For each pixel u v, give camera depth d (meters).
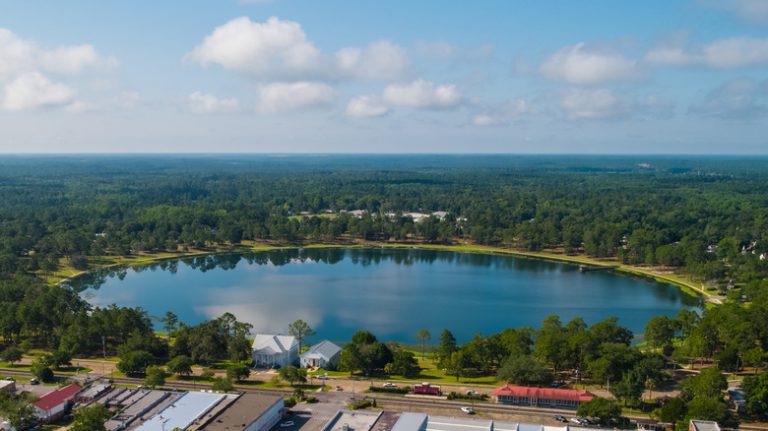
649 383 194.88
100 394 189.62
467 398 195.38
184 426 164.12
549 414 182.12
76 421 165.38
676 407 171.25
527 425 163.25
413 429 159.50
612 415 172.25
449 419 167.00
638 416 180.12
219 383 195.38
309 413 182.88
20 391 195.12
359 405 187.62
